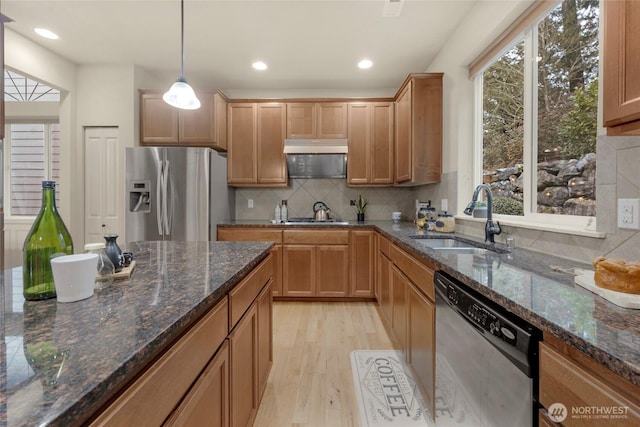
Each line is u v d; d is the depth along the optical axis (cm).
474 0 221
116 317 72
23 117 408
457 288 115
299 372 199
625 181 112
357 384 186
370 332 259
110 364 51
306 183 395
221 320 103
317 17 241
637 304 74
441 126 286
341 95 391
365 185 363
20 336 61
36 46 287
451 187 268
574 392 63
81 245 335
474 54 236
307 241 335
